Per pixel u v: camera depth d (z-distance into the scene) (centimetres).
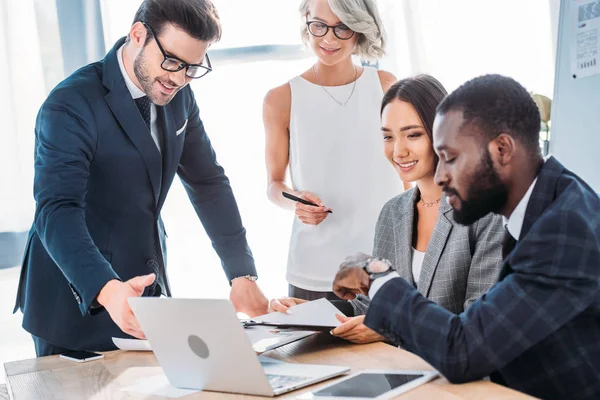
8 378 148
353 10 234
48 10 293
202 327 120
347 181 243
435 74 351
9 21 288
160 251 192
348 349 148
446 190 117
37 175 169
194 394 127
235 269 203
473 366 113
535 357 115
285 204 247
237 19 324
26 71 291
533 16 357
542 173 115
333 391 119
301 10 246
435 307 118
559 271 108
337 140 244
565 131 274
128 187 181
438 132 117
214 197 208
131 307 130
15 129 290
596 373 112
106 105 176
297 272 242
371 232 242
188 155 205
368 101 246
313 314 160
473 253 160
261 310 198
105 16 300
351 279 128
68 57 297
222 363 121
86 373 147
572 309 108
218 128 326
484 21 353
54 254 157
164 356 130
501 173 113
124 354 161
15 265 293
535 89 361
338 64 247
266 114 250
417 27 344
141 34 168
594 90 261
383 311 122
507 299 112
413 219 177
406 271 175
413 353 128
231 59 324
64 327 176
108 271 150
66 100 172
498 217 157
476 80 116
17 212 292
